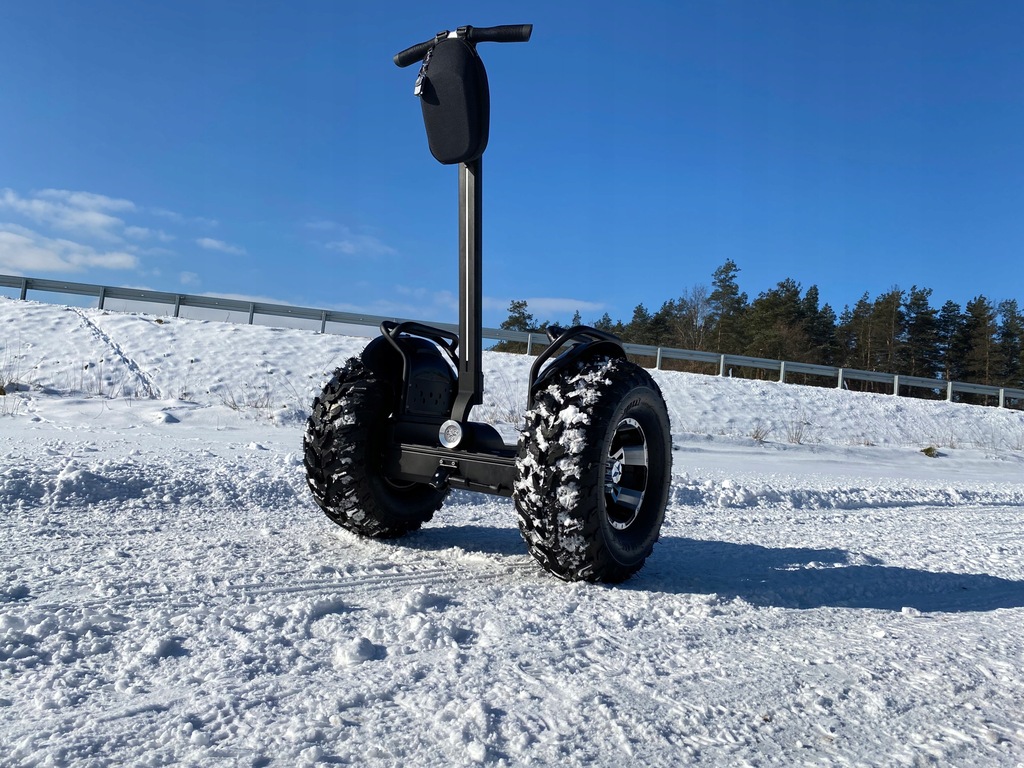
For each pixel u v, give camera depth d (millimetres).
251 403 13000
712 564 4281
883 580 4070
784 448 15508
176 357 15031
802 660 2543
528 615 2820
